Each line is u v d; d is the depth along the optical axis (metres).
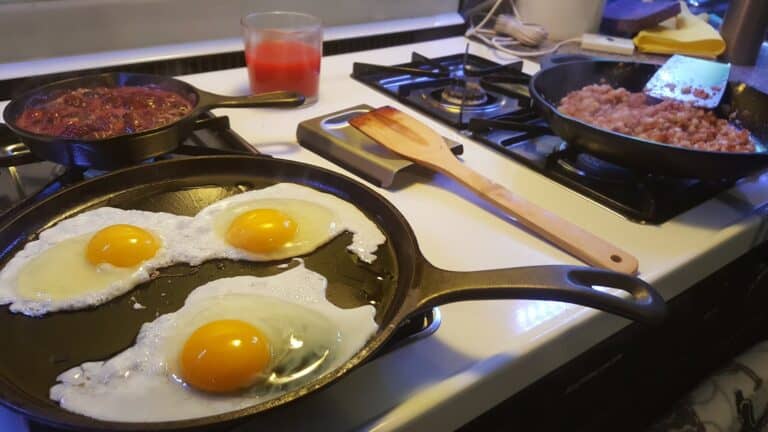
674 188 0.85
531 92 0.90
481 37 1.48
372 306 0.55
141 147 0.72
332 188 0.72
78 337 0.51
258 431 0.46
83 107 0.81
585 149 0.81
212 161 0.73
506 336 0.56
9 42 1.04
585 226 0.75
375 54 1.35
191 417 0.44
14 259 0.58
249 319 0.52
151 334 0.51
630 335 0.73
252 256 0.62
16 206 0.67
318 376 0.48
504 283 0.47
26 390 0.45
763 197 0.86
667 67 1.06
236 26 1.27
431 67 1.23
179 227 0.64
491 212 0.77
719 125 0.92
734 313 0.98
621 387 0.82
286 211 0.67
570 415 0.74
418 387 0.51
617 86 1.10
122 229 0.60
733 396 0.99
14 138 0.82
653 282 0.66
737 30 1.44
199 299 0.55
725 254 0.77
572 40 1.47
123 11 1.12
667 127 0.88
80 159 0.71
